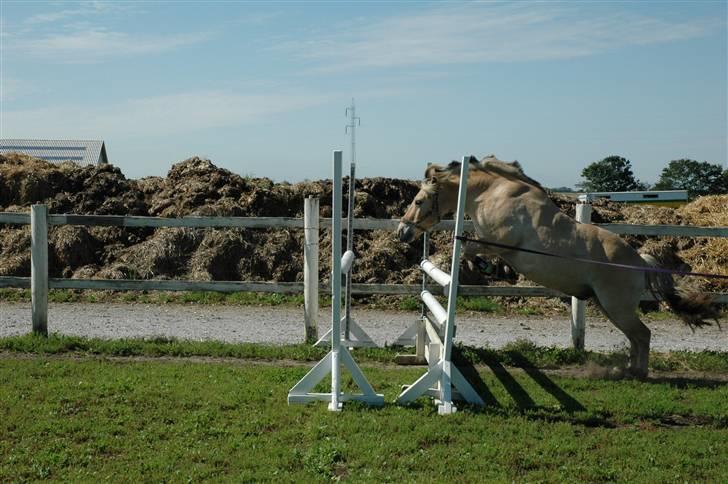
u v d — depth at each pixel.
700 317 8.09
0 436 5.83
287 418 6.43
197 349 8.86
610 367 8.55
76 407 6.54
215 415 6.44
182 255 14.56
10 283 9.58
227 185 16.30
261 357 8.80
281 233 15.20
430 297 8.30
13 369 7.70
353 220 9.39
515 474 5.37
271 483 5.09
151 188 16.52
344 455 5.59
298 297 13.55
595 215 16.34
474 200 8.07
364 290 9.62
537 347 9.42
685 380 8.22
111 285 9.59
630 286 7.86
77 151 27.19
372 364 8.71
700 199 17.78
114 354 8.77
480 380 7.88
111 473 5.20
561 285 7.98
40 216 9.24
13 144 26.91
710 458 5.79
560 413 6.80
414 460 5.51
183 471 5.25
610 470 5.46
